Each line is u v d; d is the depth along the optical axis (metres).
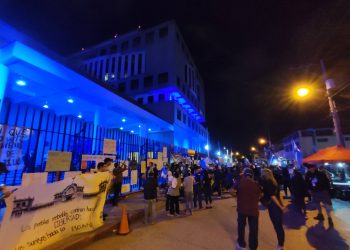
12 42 9.16
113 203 9.02
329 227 6.74
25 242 4.27
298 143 45.03
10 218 4.04
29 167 9.81
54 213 4.99
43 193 4.76
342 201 11.66
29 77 10.86
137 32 42.59
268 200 5.04
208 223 7.28
